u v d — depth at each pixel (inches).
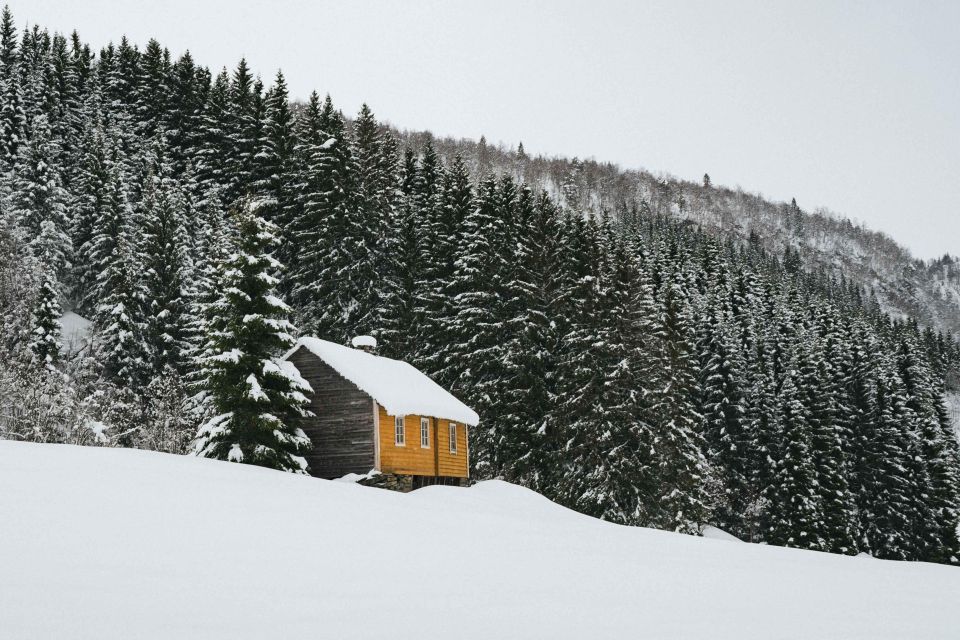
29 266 1995.6
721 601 512.7
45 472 717.9
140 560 464.4
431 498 1134.4
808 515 2297.0
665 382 2135.8
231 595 408.5
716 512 2596.0
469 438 2108.8
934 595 618.8
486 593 471.5
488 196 2511.1
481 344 2209.6
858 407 2915.8
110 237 2314.2
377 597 434.6
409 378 1715.1
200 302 2023.9
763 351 3139.8
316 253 2245.3
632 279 2283.5
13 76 3127.5
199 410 1716.3
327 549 565.6
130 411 1770.4
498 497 1321.4
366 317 2234.3
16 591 374.0
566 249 2412.6
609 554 703.7
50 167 2511.1
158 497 678.5
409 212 2674.7
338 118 2984.7
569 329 2265.0
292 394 1315.2
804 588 605.3
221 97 3255.4
